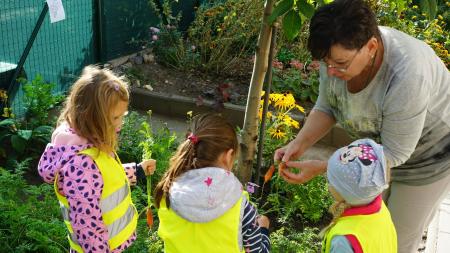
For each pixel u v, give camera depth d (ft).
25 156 14.85
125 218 7.78
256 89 10.80
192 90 21.18
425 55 7.06
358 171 6.21
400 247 8.63
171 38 23.86
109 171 7.28
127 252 9.83
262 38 10.30
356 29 6.15
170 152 13.53
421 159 7.89
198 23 24.48
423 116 6.85
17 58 16.72
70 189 6.84
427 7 8.16
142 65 22.88
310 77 20.81
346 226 6.40
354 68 6.54
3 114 15.93
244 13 23.88
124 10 22.33
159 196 7.28
